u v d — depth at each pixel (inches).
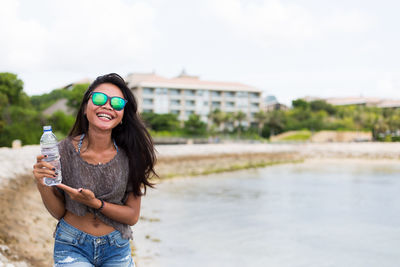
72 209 84.7
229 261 274.7
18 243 226.2
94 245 87.1
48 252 233.3
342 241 347.6
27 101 2082.9
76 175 85.2
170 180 836.0
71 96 1902.1
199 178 903.1
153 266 252.1
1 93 1975.9
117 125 91.7
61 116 1766.7
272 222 424.5
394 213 492.1
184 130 3385.8
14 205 312.3
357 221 441.7
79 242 86.4
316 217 460.1
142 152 92.6
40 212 330.6
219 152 1825.8
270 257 291.3
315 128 3902.6
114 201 88.5
